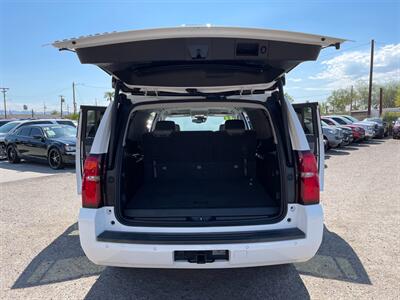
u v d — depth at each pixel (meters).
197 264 2.57
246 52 2.46
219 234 2.61
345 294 2.98
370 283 3.17
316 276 3.32
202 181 4.10
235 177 4.15
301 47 2.49
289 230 2.66
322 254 3.82
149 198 3.39
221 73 2.86
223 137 4.01
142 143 4.01
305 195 2.66
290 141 2.76
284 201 2.70
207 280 3.27
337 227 4.71
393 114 36.28
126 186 3.17
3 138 13.94
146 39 2.37
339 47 2.66
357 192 6.79
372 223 4.87
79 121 3.80
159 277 3.35
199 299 2.95
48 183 8.17
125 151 3.16
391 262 3.61
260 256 2.56
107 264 2.65
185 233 2.64
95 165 2.67
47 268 3.56
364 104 72.25
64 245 4.19
